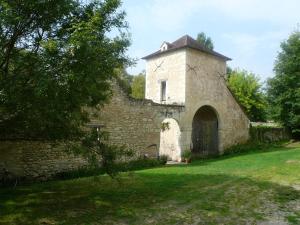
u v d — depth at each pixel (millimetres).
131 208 7848
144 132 16625
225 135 21625
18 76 6480
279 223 6652
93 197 9016
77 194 9461
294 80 25766
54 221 6879
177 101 19531
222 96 21703
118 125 15430
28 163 12484
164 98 20688
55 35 7078
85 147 8352
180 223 6711
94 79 6863
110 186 10617
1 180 11680
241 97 36875
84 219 6992
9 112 6980
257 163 15492
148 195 9188
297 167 13531
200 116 22672
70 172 13398
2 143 11875
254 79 37844
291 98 25906
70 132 8383
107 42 7055
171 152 19391
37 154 12766
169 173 13266
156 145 17172
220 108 21453
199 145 22406
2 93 6281
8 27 6727
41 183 11820
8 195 9422
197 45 20531
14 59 6930
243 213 7379
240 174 12539
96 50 6438
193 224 6645
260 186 10148
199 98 20000
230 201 8445
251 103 37125
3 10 6438
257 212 7453
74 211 7621
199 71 20172
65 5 6695
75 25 6492
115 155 8469
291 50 26453
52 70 6145
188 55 19547
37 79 5977
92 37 6203
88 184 11109
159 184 10766
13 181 11914
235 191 9570
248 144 23141
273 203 8219
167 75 20438
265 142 25109
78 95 6793
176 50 19984
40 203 8398
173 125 19438
